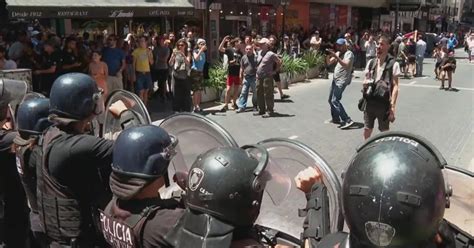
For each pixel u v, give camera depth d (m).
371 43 20.77
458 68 24.47
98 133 3.47
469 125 9.87
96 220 2.48
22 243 3.32
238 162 1.63
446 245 1.62
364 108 6.38
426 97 13.86
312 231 1.87
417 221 1.28
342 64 9.34
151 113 10.90
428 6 43.78
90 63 9.84
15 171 3.20
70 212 2.45
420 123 9.97
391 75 6.18
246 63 11.03
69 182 2.43
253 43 12.20
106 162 2.45
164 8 12.20
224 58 13.70
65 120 2.48
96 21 15.13
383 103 6.18
